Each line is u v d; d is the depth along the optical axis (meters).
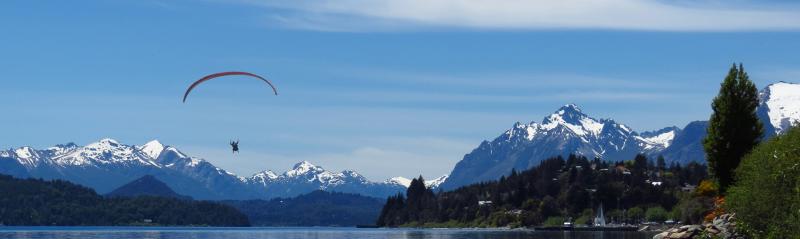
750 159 103.94
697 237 120.19
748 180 100.44
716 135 141.75
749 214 99.38
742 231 107.50
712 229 117.88
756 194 96.88
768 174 95.94
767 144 104.19
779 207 93.75
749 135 140.12
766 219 97.56
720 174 141.62
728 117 140.75
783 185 93.44
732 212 116.38
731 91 141.50
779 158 95.50
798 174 91.94
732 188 104.81
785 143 97.94
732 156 140.38
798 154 94.62
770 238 93.56
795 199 90.12
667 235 137.00
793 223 89.56
